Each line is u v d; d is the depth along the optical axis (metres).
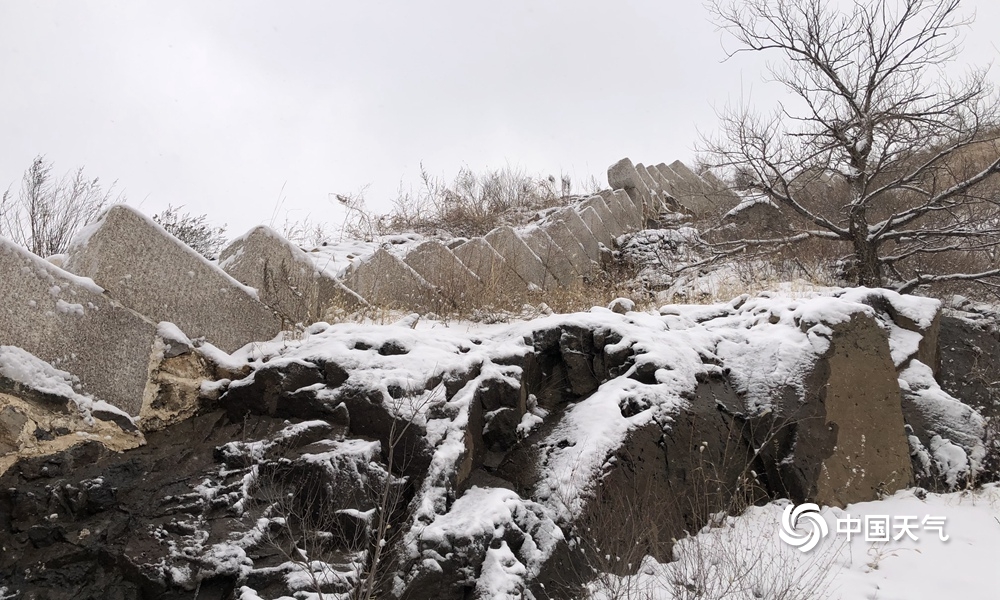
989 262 9.94
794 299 7.35
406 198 12.64
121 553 3.73
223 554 3.75
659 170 16.80
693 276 10.61
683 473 5.16
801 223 11.12
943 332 7.88
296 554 3.90
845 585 4.40
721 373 6.02
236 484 4.21
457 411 4.82
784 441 5.65
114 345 4.74
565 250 10.72
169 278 5.21
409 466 4.48
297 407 4.82
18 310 4.26
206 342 5.39
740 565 4.43
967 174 9.90
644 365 5.59
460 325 7.02
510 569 3.93
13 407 4.11
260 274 6.05
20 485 4.01
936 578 4.48
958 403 6.42
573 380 5.86
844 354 6.01
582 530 4.46
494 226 12.18
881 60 9.16
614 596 3.99
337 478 4.24
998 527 5.12
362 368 4.94
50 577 3.66
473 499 4.43
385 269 7.31
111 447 4.52
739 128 9.66
